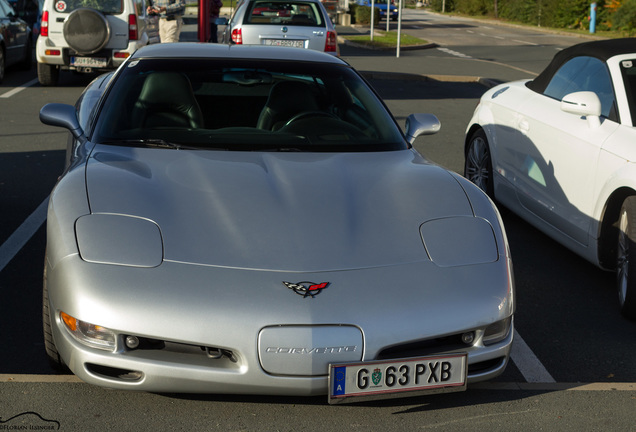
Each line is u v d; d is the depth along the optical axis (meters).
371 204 3.45
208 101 4.32
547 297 4.77
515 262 5.41
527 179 5.64
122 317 2.83
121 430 3.02
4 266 4.80
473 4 60.62
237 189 3.44
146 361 2.88
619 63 5.13
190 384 2.89
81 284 2.90
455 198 3.61
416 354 3.02
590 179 4.79
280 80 4.47
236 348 2.83
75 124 4.25
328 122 4.28
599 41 5.66
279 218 3.25
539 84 6.02
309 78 4.53
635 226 4.25
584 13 42.44
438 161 8.55
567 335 4.20
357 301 2.92
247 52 4.74
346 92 4.52
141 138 4.00
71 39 12.32
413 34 35.22
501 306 3.09
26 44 15.16
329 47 12.97
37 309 4.19
